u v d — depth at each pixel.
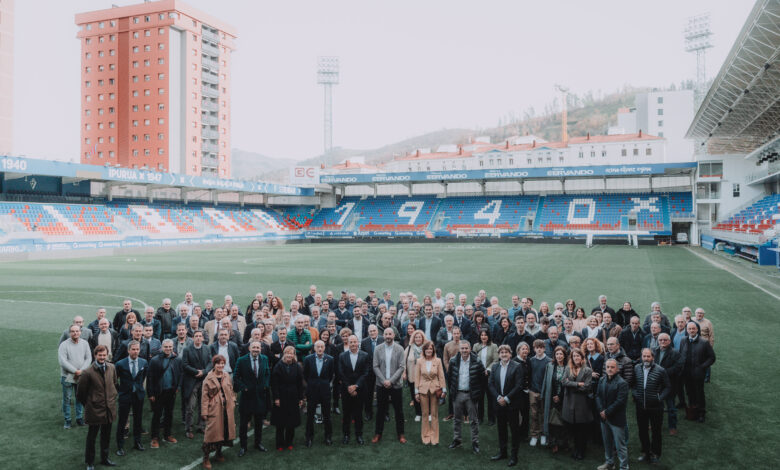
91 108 89.56
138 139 87.06
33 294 23.89
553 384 8.20
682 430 8.71
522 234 66.00
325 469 7.52
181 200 66.62
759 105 40.41
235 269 34.66
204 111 92.75
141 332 9.27
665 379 7.59
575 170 64.62
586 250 51.53
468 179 70.44
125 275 31.30
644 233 60.00
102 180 54.06
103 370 7.58
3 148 68.69
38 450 8.12
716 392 10.40
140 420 8.34
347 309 14.03
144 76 86.25
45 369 12.26
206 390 7.64
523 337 10.08
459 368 8.40
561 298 21.84
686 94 108.44
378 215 76.56
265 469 7.54
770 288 24.22
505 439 7.84
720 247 47.81
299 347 10.02
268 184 72.00
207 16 91.19
